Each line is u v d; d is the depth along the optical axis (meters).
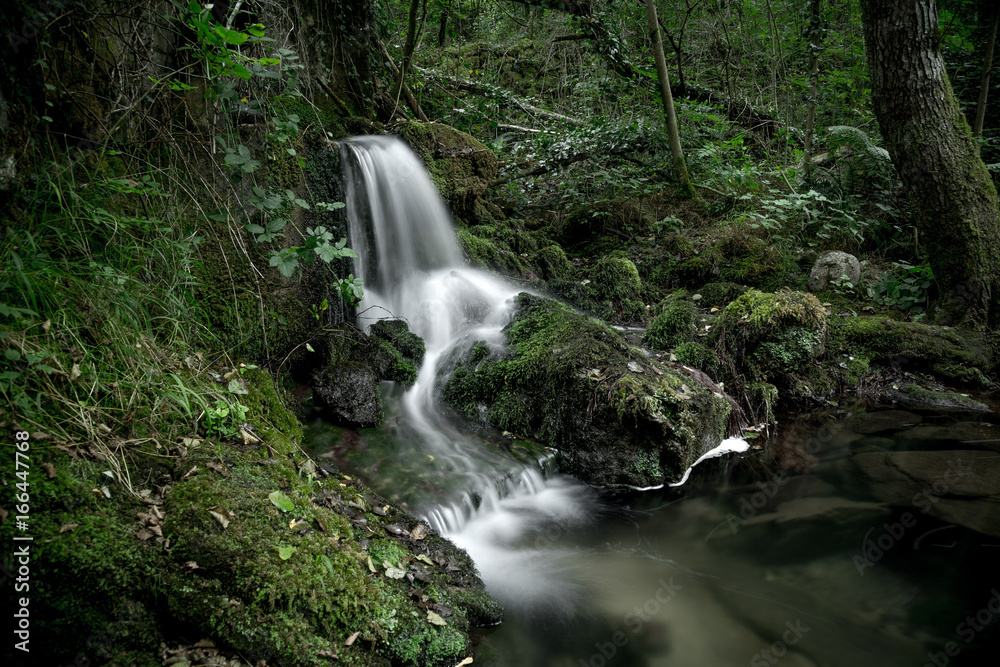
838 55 9.12
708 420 4.29
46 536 2.05
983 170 5.56
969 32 7.57
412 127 6.34
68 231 2.89
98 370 2.70
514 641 2.63
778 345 5.10
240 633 2.10
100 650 2.00
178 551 2.24
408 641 2.33
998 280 5.52
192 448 2.74
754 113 9.79
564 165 8.30
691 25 9.95
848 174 7.78
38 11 2.93
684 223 7.54
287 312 4.38
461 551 3.05
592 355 4.25
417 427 4.10
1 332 2.37
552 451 4.10
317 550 2.46
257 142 4.26
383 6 8.26
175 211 3.56
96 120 3.31
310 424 3.84
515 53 12.43
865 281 6.57
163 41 3.76
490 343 4.80
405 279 5.68
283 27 5.33
